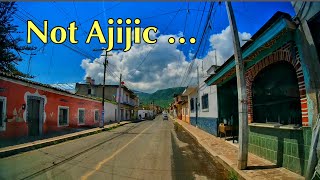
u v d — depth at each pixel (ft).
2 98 44.65
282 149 23.44
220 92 52.75
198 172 23.94
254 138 29.96
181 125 100.53
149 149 38.01
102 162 28.02
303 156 20.12
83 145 42.91
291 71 22.97
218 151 34.24
